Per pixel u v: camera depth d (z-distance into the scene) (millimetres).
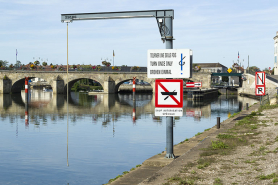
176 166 15133
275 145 18875
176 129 41062
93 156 27062
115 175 21750
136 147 30469
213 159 16328
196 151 18734
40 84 188500
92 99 101250
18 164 24984
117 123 48312
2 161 25875
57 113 62688
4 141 34438
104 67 132500
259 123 30016
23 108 72375
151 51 16391
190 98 103875
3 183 20453
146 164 17125
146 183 12484
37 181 20812
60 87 127438
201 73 121688
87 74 127062
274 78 110125
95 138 35531
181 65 16203
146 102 90312
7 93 129375
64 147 30922
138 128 42969
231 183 12078
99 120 51906
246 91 119688
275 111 39844
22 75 129000
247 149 18562
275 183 11664
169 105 16688
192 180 12523
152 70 16453
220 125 31766
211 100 98938
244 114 40844
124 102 90125
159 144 31797
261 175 12883
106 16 17625
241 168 14344
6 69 134000
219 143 19562
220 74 124438
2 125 46656
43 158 26719
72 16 18266
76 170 23047
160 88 16672
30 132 40312
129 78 125688
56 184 20109
